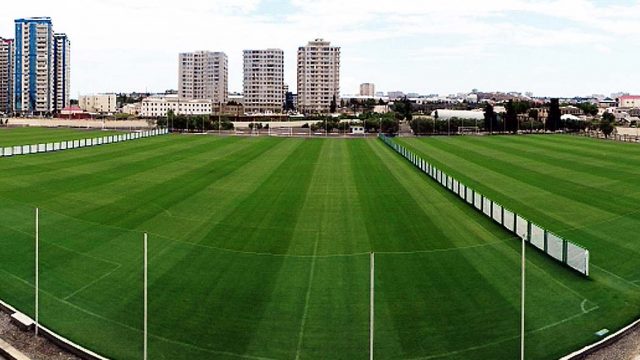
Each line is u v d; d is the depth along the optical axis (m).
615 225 41.75
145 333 21.17
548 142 122.75
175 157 86.25
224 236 37.31
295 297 26.53
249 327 23.56
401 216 43.66
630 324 23.97
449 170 73.62
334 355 21.41
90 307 25.78
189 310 25.19
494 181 63.50
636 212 45.97
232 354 21.53
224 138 131.75
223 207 46.88
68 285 28.39
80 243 35.47
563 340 22.59
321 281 28.61
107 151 94.44
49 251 33.78
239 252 33.50
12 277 29.59
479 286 27.97
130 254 33.16
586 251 29.47
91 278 29.27
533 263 31.69
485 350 21.77
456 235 37.62
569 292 27.61
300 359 21.16
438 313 24.84
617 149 103.38
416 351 21.67
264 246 34.88
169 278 29.00
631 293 27.77
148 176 64.69
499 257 32.66
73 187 56.34
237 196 52.06
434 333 23.03
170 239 36.31
